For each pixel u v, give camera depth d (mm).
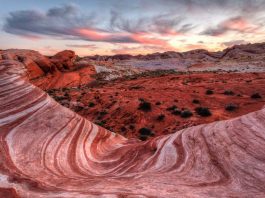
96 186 5848
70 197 4859
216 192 5301
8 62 12812
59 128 9836
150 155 8953
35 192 5129
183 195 5121
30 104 10195
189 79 62281
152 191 5383
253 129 8016
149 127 27172
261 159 6387
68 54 97688
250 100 34656
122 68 119125
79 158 8797
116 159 9461
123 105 34250
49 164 7520
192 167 7047
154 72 105000
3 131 8086
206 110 29031
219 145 7730
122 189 5551
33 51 82750
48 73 80938
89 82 83312
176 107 32438
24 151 7562
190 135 9297
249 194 5102
